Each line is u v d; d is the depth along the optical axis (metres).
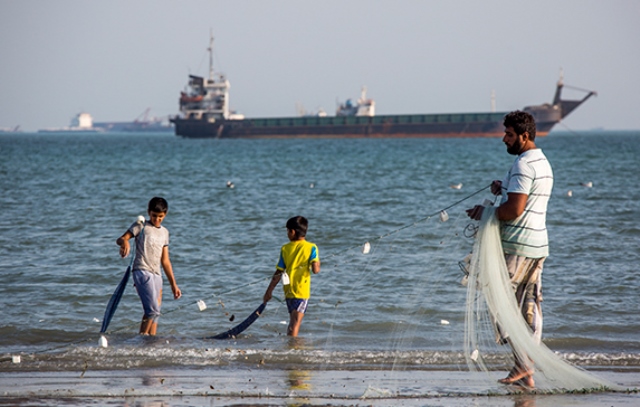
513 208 18.42
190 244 44.31
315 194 82.31
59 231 49.94
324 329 25.42
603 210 63.78
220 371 20.48
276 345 23.08
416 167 145.50
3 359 21.23
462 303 28.61
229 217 58.62
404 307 28.12
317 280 32.94
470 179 110.31
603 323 26.31
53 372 20.19
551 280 33.78
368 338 24.31
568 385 18.92
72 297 30.23
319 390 18.56
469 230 20.25
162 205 24.77
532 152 18.81
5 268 36.25
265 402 17.45
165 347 22.58
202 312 27.91
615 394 18.52
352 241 45.97
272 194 82.44
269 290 24.78
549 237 47.03
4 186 93.69
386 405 17.31
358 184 99.00
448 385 19.20
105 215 59.84
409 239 43.34
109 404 17.09
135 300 29.91
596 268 36.59
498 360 21.70
